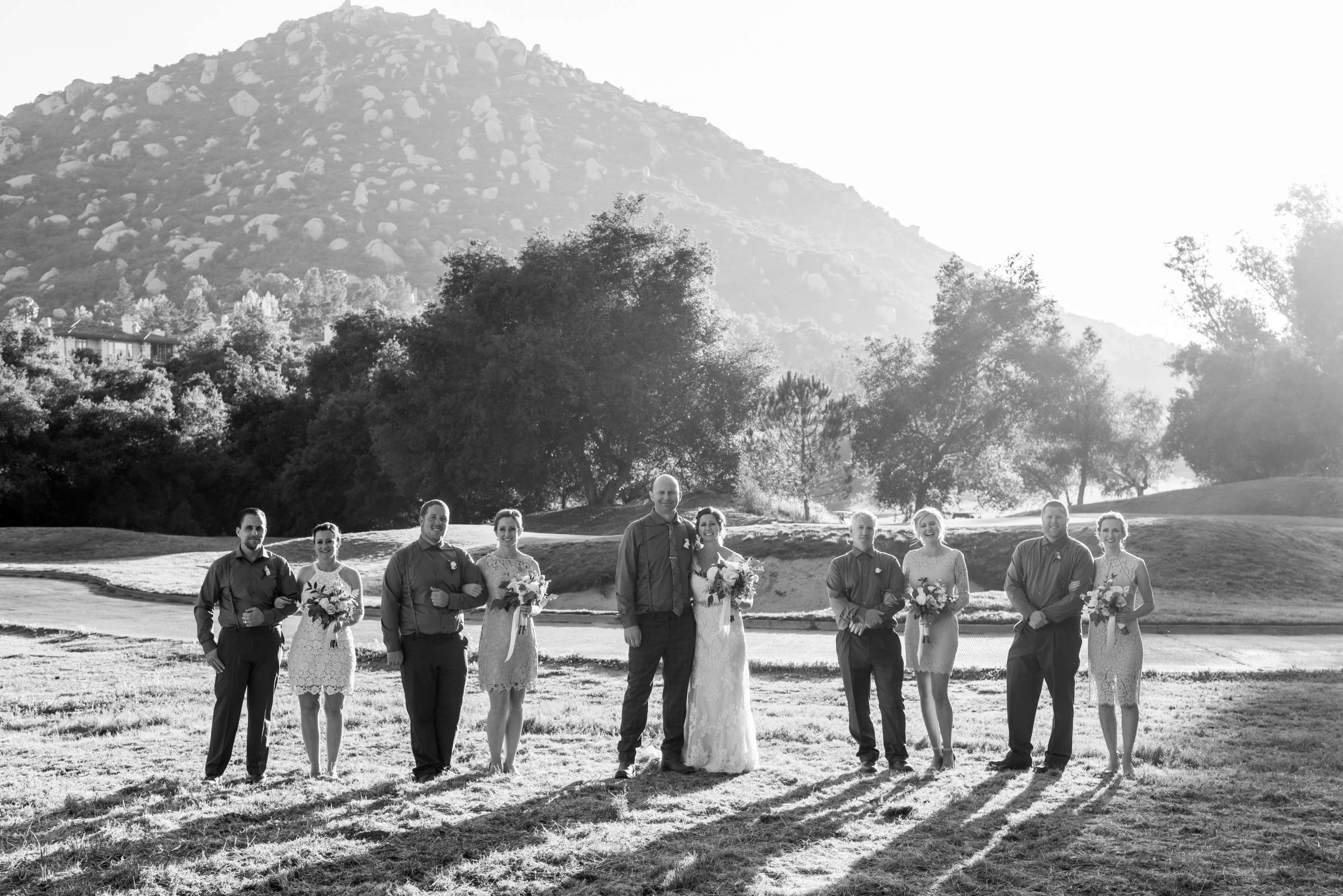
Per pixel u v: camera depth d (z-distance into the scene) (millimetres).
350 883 5688
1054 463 65438
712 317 55406
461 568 8422
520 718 8523
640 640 8430
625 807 7090
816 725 10227
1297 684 12523
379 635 17672
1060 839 6379
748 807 7195
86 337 139250
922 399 57000
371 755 9102
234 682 8125
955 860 6023
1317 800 7203
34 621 20188
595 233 53688
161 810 7102
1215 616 18375
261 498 65875
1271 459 52469
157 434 62875
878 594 8570
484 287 51500
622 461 54094
